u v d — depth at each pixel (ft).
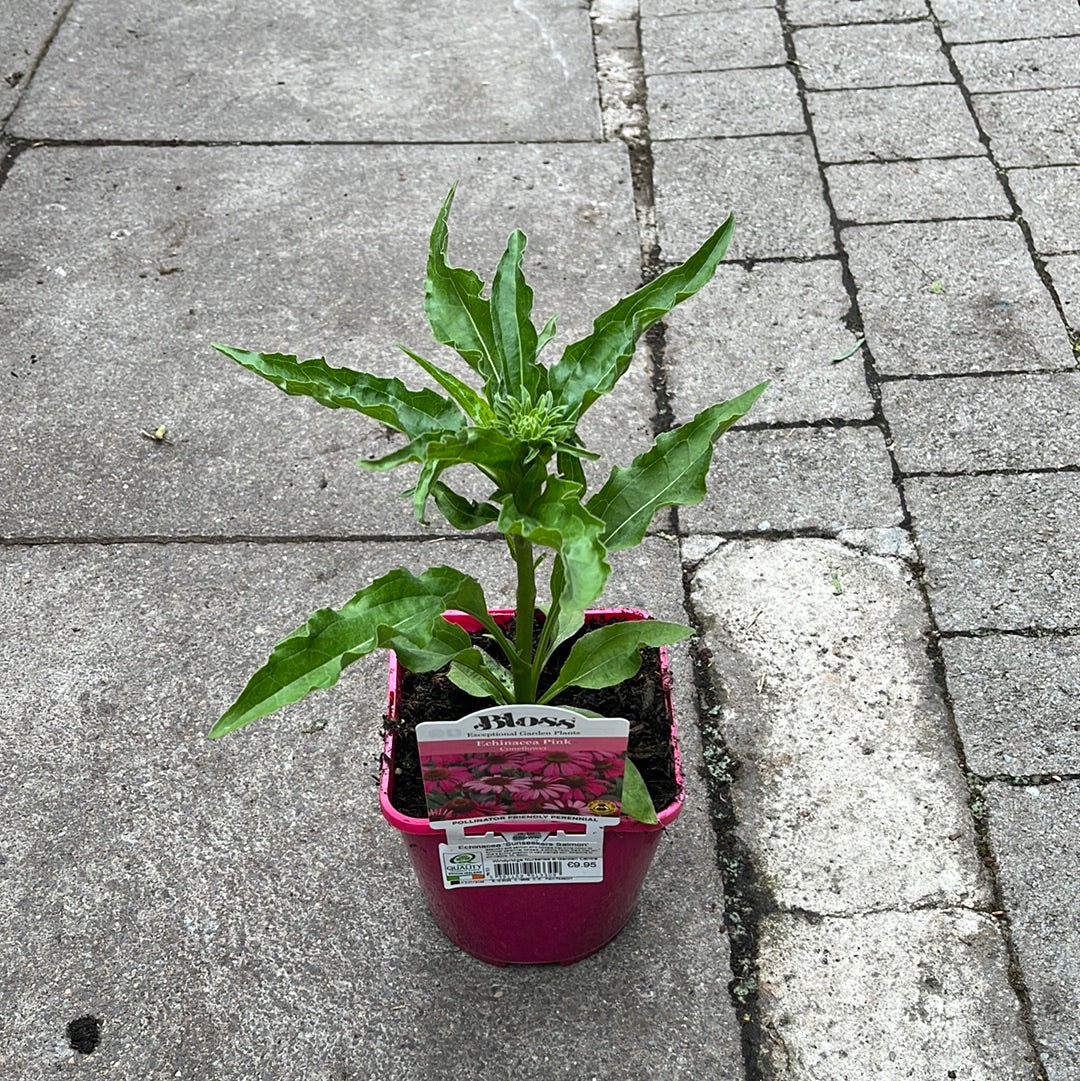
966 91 13.79
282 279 11.66
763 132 13.34
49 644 8.68
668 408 10.33
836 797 7.70
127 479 9.84
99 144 13.30
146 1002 6.89
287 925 7.20
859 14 15.19
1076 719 8.03
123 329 11.16
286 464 9.96
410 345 11.00
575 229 12.16
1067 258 11.57
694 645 8.58
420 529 9.47
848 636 8.60
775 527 9.36
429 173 12.91
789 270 11.60
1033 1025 6.67
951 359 10.62
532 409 5.20
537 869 6.07
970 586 8.87
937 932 7.05
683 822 7.60
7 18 15.29
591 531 4.56
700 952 7.02
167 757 8.02
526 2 15.72
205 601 8.95
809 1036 6.67
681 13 15.40
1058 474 9.63
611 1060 6.61
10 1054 6.68
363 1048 6.69
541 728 5.22
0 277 11.68
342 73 14.43
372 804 7.76
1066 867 7.29
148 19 15.37
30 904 7.30
